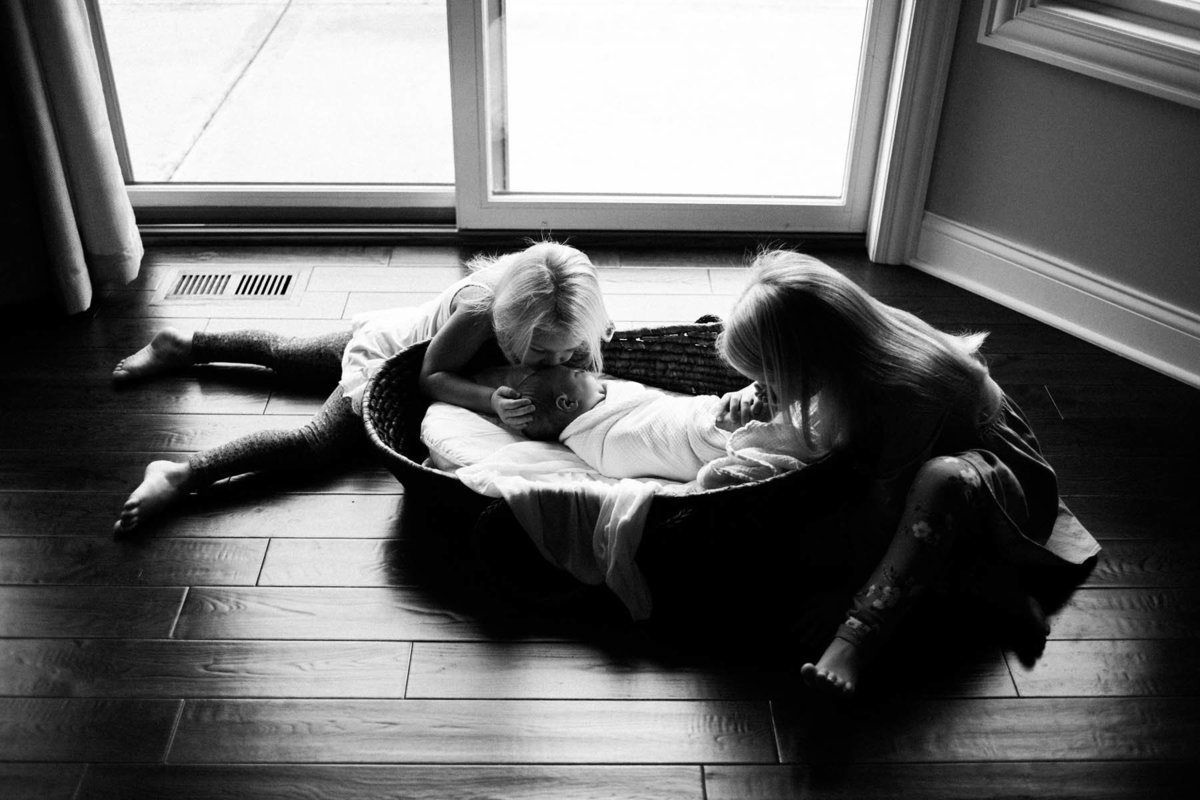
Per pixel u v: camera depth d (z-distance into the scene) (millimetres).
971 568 2002
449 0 2699
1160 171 2514
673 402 2143
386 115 3211
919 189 2908
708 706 1833
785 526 1938
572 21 2842
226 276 2898
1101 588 2074
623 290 2881
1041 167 2699
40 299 2770
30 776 1703
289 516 2186
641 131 3002
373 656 1904
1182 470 2363
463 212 3025
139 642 1920
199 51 3178
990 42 2629
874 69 2834
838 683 1771
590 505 1934
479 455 2092
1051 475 2064
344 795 1682
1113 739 1803
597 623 1969
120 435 2375
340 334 2490
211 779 1702
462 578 2057
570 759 1742
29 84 2428
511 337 2086
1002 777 1738
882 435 1892
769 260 1908
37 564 2066
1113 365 2678
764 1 2861
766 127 3008
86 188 2615
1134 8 2502
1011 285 2867
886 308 1972
